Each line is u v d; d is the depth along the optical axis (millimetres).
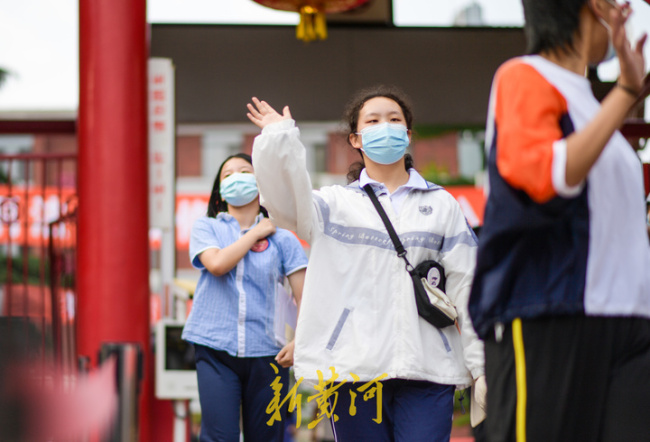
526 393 2795
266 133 4211
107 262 5520
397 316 4332
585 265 2768
